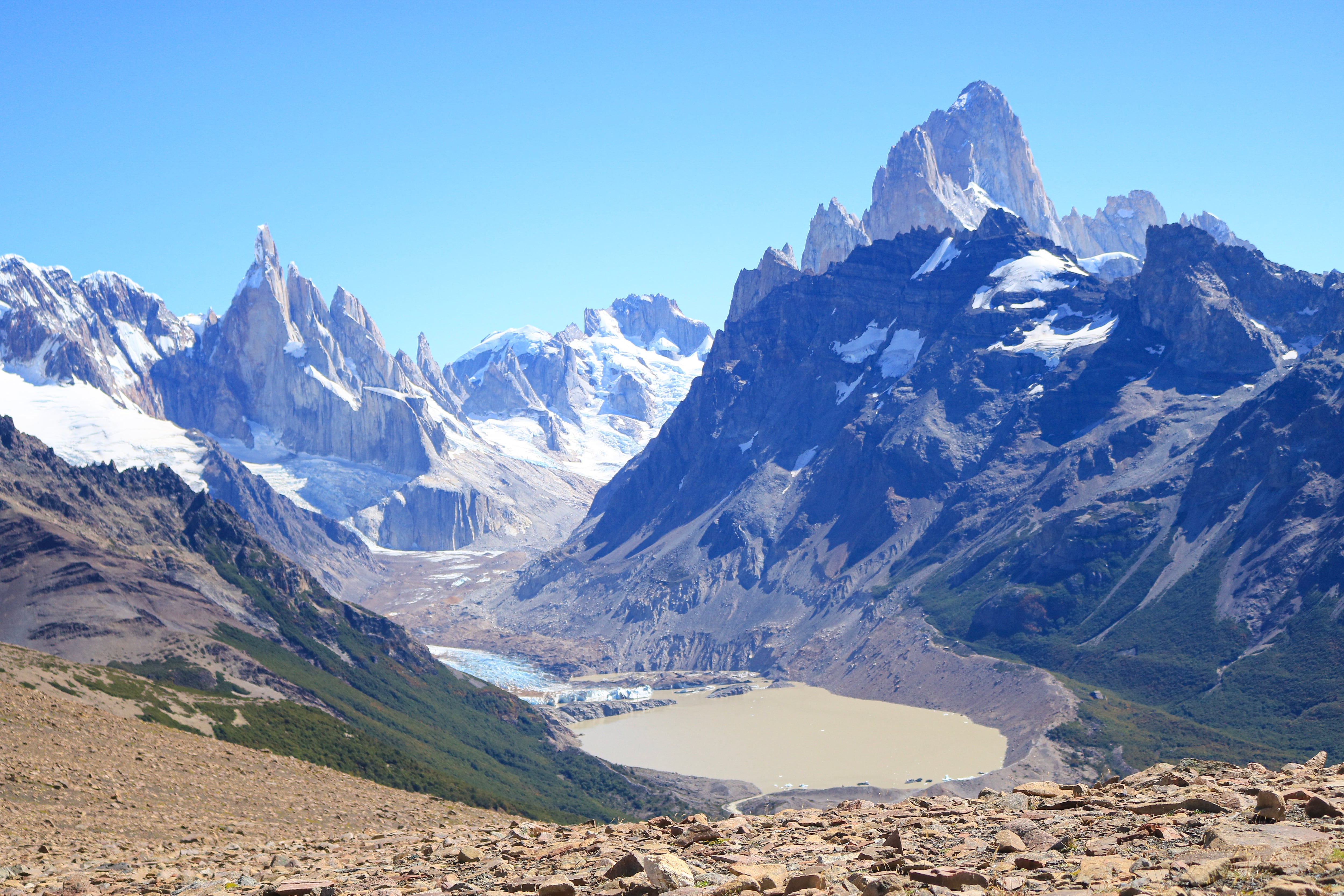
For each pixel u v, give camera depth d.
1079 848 22.72
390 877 28.41
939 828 26.66
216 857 38.94
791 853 25.72
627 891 22.17
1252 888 17.53
